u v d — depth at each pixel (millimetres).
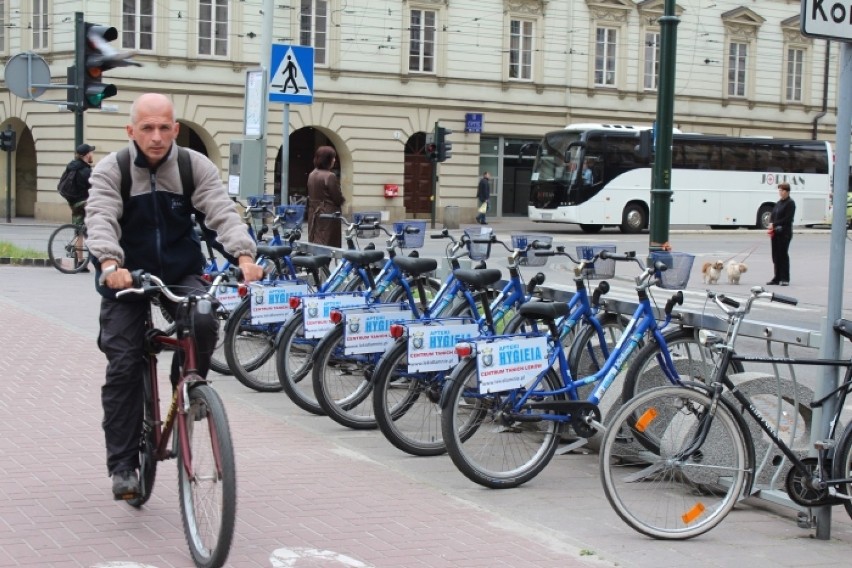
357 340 8531
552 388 7438
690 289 22969
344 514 6539
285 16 42438
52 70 39688
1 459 7473
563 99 49406
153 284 5863
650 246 18109
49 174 40094
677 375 7598
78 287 17969
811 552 6207
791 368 7023
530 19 48219
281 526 6270
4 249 22609
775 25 55312
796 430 7066
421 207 46812
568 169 41406
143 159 6043
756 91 55094
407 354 7820
